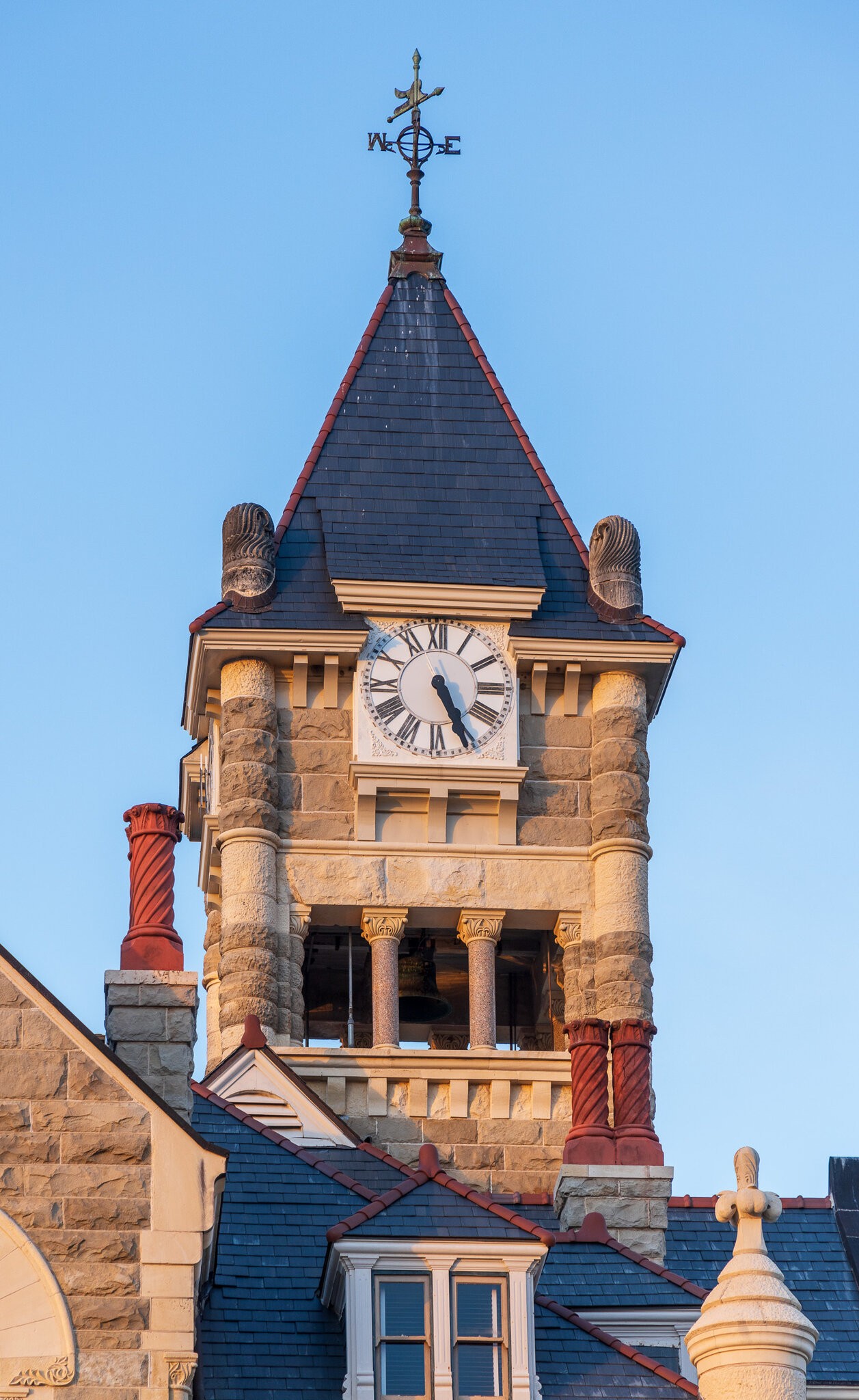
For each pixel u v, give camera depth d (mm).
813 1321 69812
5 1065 51844
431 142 99875
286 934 84438
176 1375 50312
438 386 93688
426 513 89875
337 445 91625
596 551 89125
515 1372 56031
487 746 86188
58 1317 50438
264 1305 58000
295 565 88438
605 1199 75438
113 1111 51906
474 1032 83688
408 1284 56469
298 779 86000
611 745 86812
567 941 85062
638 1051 77875
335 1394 55781
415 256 97438
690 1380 62781
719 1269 74938
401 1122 81875
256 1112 74500
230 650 86188
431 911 85188
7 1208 51000
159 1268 51062
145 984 58406
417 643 87000
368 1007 89062
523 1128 82125
